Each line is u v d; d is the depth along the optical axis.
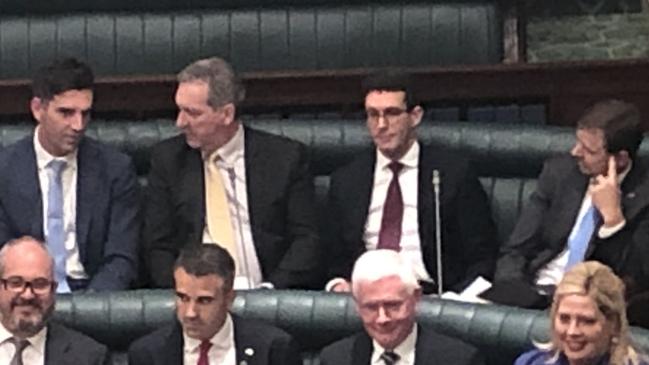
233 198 5.23
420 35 6.25
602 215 4.94
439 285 5.19
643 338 4.39
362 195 5.30
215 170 5.23
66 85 5.12
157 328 4.77
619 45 6.57
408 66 6.27
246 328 4.50
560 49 6.59
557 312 4.11
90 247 5.22
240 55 6.28
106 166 5.25
